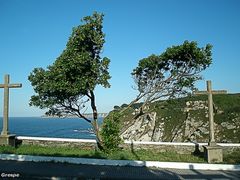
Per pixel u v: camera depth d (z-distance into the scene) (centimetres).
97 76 1784
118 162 1481
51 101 1889
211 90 1802
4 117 1872
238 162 1691
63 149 1892
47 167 1377
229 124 5228
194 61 2036
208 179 1229
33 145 1983
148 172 1345
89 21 1830
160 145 1992
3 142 1841
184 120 5794
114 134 1850
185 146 1981
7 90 1869
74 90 1728
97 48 1869
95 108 1928
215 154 1711
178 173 1334
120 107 2200
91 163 1488
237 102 5866
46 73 1823
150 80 2155
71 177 1212
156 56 2091
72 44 1808
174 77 2105
